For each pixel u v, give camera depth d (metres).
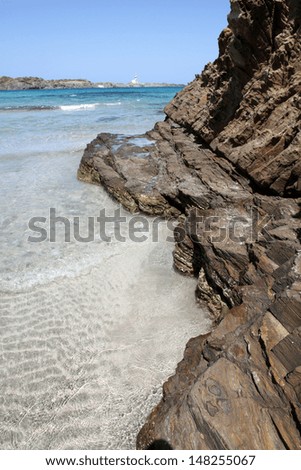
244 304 5.61
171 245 10.23
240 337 4.96
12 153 20.88
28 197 13.82
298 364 4.20
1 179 15.95
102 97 81.69
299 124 8.70
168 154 14.62
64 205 13.10
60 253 9.72
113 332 7.18
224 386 4.22
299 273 5.24
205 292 7.69
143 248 10.04
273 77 10.12
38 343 6.90
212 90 15.65
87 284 8.53
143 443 4.43
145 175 13.46
